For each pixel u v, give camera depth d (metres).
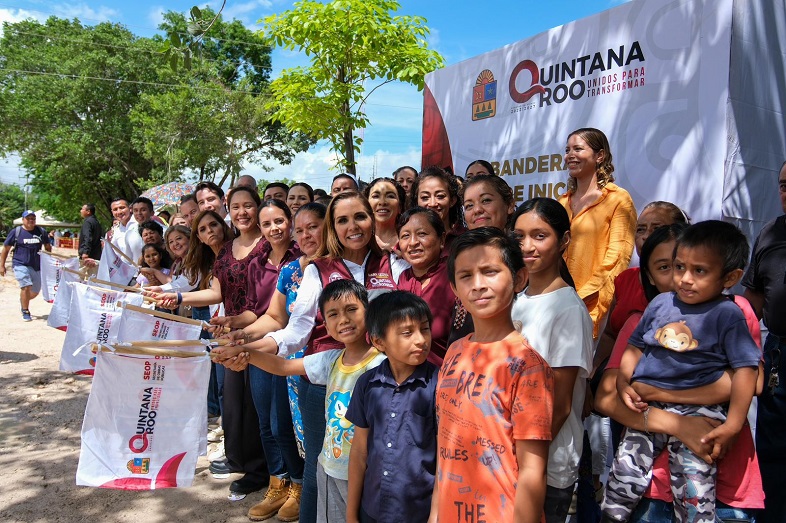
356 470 2.51
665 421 2.15
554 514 2.21
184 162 24.98
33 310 11.46
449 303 2.89
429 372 2.41
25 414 5.62
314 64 7.56
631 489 2.22
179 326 4.04
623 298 2.92
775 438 2.84
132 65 27.30
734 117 3.64
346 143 8.00
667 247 2.50
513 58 5.17
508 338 2.01
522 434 1.86
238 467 4.08
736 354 2.06
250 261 3.98
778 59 3.85
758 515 2.88
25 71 27.55
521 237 2.37
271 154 30.58
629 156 4.17
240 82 28.62
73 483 4.23
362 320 2.74
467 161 5.77
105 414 2.68
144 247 6.36
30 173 32.75
